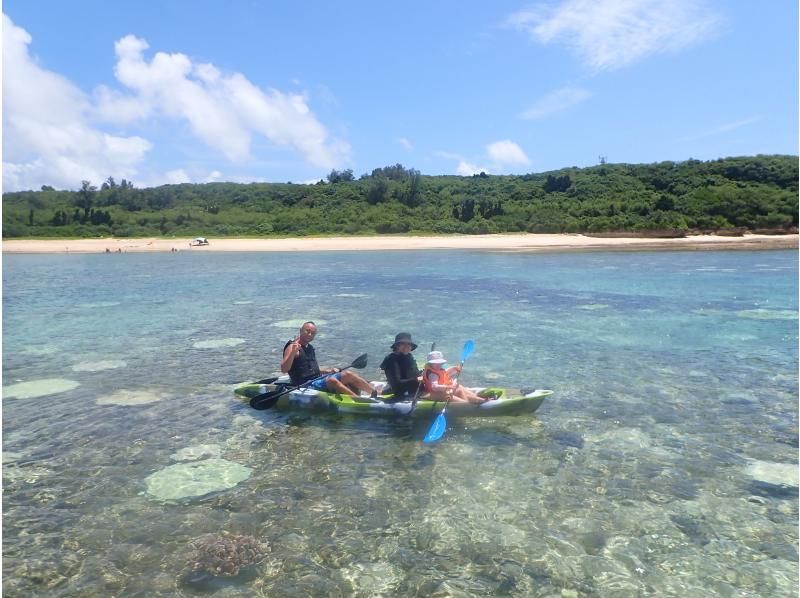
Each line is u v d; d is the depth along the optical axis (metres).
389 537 4.22
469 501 4.75
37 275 25.66
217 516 4.55
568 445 5.89
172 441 6.13
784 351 9.99
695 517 4.47
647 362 9.32
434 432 5.89
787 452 5.70
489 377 8.52
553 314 14.08
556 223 58.62
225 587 3.66
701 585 3.65
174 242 52.59
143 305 16.09
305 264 30.91
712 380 8.23
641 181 70.00
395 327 12.59
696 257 32.41
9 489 5.04
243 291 19.17
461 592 3.60
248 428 6.48
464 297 17.27
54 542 4.20
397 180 84.25
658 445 5.88
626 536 4.21
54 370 9.09
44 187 86.44
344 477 5.22
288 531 4.32
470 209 63.91
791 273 22.91
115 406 7.31
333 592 3.61
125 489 5.02
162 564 3.92
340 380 7.20
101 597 3.57
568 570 3.81
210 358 9.89
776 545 4.09
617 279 21.53
